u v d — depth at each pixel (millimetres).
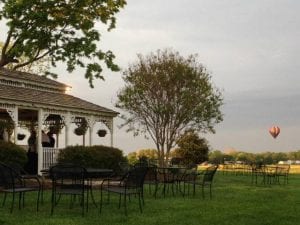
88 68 18016
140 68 30281
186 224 10500
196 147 36594
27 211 11828
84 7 17625
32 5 16438
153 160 30312
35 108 22125
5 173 11500
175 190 18219
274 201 15383
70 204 13109
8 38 17141
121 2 18172
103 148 23391
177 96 29578
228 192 18156
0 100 20312
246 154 52219
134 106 30078
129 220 10797
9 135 24797
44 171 14484
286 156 54312
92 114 25422
